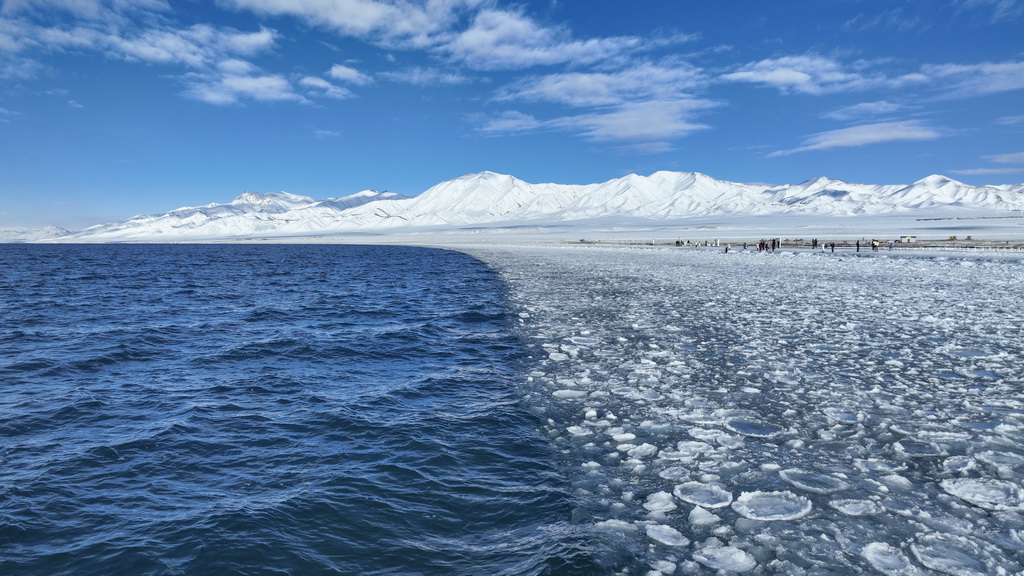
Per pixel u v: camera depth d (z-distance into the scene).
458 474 6.20
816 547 4.66
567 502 5.52
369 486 5.91
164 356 12.49
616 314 17.30
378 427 7.70
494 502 5.55
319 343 13.77
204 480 6.09
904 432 7.13
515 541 4.86
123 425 7.89
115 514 5.34
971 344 12.35
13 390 9.72
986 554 4.51
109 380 10.43
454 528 5.09
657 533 4.94
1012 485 5.64
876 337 13.24
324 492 5.76
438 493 5.74
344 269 47.25
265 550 4.70
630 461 6.44
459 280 32.19
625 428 7.48
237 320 17.81
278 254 93.75
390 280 33.72
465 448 6.92
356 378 10.48
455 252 84.31
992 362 10.72
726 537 4.84
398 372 10.89
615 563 4.49
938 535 4.80
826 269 34.75
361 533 4.98
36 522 5.16
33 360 12.01
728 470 6.16
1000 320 15.41
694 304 19.31
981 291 22.27
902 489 5.64
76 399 9.16
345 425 7.80
